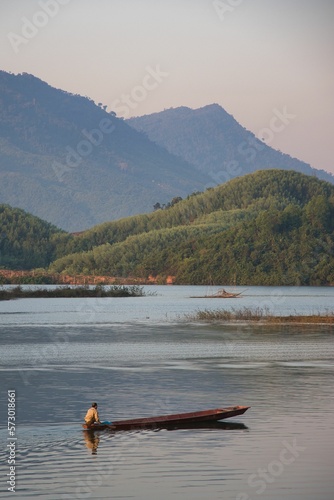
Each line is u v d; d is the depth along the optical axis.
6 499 33.78
